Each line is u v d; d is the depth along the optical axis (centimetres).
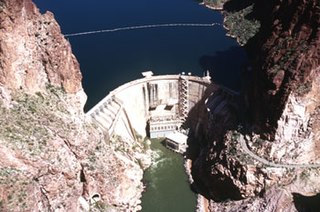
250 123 18550
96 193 16562
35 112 15038
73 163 15650
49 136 14775
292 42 17412
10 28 14325
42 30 15838
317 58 16200
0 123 13825
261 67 18250
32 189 12781
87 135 16700
